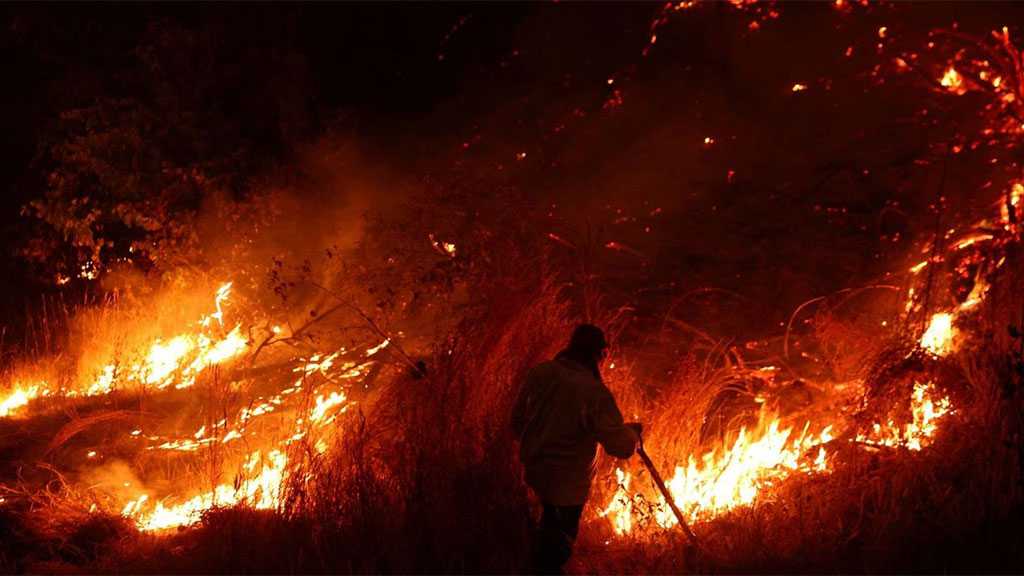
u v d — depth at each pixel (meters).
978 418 7.12
